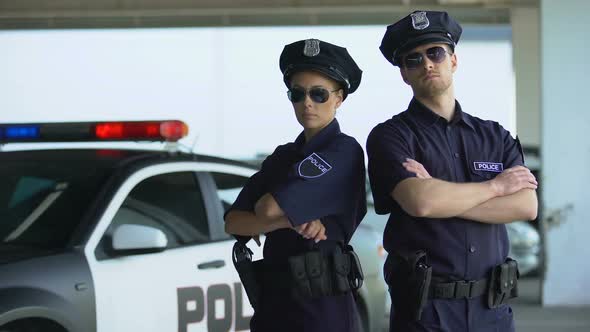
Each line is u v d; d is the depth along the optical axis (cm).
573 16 2012
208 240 1126
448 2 3259
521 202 698
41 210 1055
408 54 721
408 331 701
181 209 1120
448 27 718
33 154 1166
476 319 702
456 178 720
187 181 1144
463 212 691
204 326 1083
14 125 1115
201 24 3166
